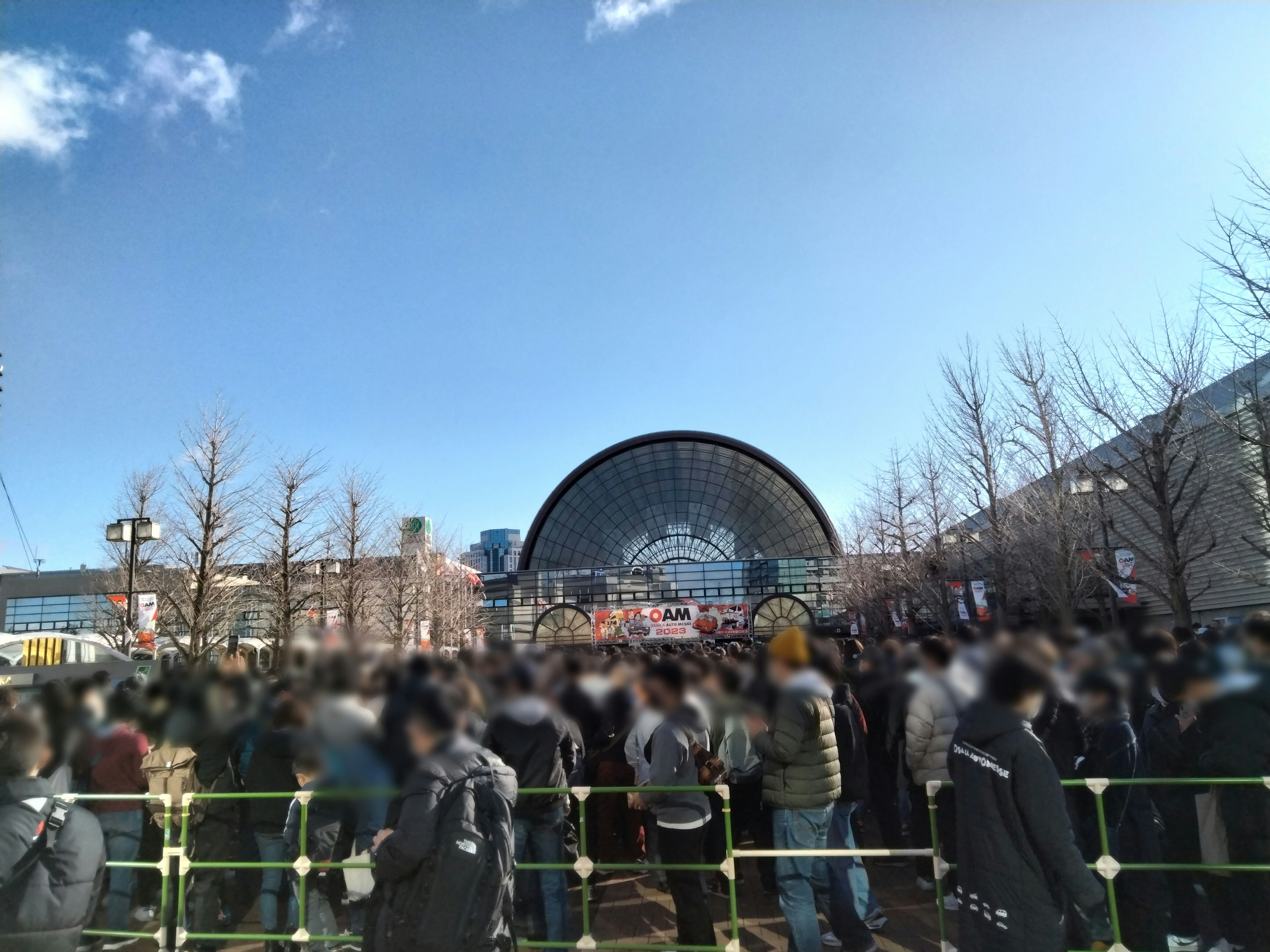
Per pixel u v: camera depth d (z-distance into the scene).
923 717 5.65
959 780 3.78
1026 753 3.57
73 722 4.34
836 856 5.57
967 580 24.42
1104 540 21.00
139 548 30.58
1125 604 21.80
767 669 4.99
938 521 28.03
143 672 10.75
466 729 3.94
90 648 11.88
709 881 7.36
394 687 3.92
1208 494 18.41
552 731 5.57
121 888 5.73
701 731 6.55
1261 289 11.77
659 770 5.26
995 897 3.53
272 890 5.57
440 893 3.45
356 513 31.39
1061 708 5.57
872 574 37.31
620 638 47.00
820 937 5.07
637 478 62.59
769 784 5.25
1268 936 4.62
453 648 34.06
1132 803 5.33
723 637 46.59
